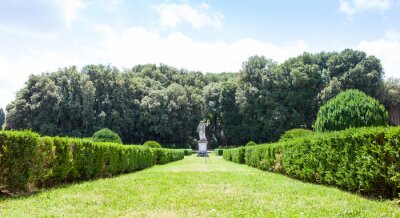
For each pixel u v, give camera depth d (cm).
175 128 7462
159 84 8350
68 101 6375
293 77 6650
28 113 6266
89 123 6450
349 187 1102
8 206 828
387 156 911
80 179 1551
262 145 2431
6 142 1019
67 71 6725
